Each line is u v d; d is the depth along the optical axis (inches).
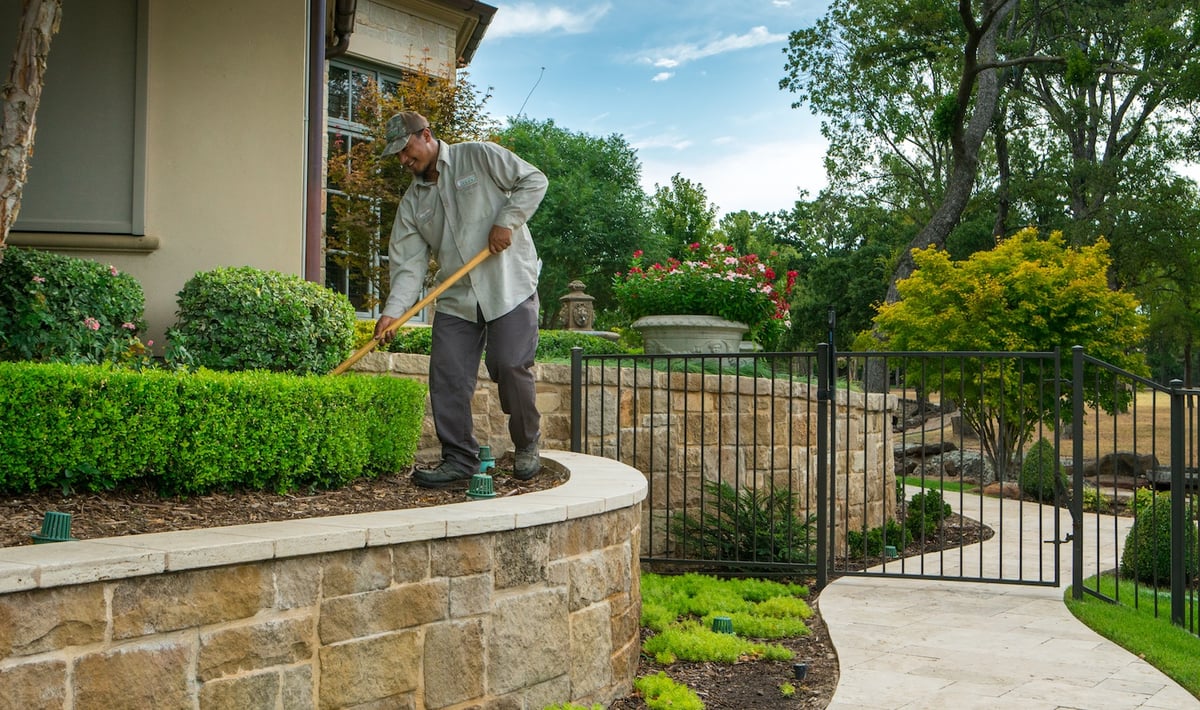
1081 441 225.9
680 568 269.6
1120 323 523.5
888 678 160.1
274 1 245.3
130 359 206.4
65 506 134.3
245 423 150.5
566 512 141.8
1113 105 1077.1
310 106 280.4
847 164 1118.4
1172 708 144.3
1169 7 931.3
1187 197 1016.2
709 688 160.9
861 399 341.1
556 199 1050.1
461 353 180.4
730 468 297.9
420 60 551.8
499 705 131.6
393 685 118.3
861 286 1445.6
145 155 234.7
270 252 243.6
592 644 150.1
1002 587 239.9
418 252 183.6
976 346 519.5
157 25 236.8
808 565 248.5
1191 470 201.5
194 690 99.8
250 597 104.7
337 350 225.6
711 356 257.1
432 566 123.2
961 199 818.8
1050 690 153.3
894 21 897.5
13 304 189.6
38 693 88.1
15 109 166.4
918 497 343.0
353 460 170.6
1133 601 228.7
